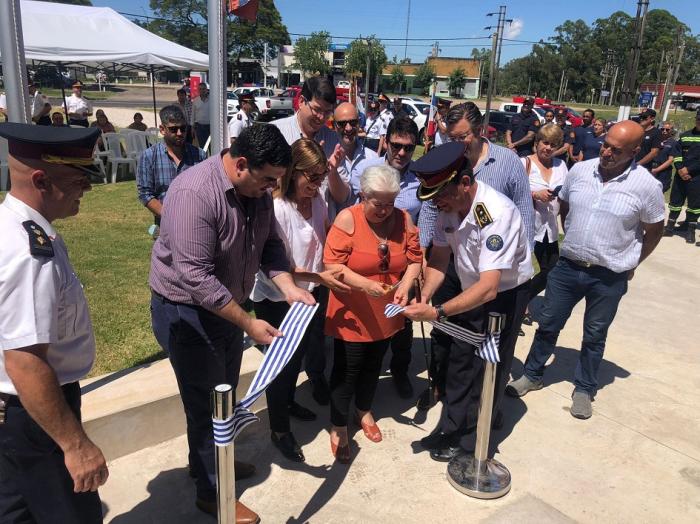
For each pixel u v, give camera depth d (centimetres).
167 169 463
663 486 301
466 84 6850
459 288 338
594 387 373
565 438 342
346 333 291
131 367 345
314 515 268
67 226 774
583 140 989
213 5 355
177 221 212
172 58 1234
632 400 391
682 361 458
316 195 300
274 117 2181
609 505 284
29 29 1083
